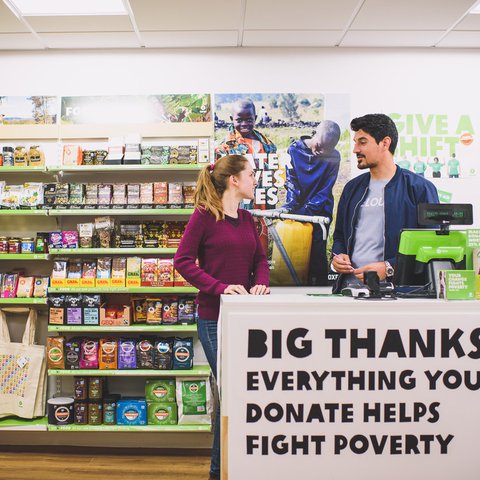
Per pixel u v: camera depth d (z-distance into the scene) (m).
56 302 3.38
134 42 3.61
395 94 3.75
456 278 1.48
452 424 1.44
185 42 3.62
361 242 3.68
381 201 3.68
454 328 1.44
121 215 3.71
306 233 3.68
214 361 2.32
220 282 2.21
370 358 1.43
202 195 2.40
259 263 2.52
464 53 3.78
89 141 3.71
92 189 3.48
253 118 3.71
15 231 3.71
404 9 3.13
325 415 1.44
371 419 1.44
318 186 3.70
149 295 3.61
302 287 3.67
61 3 3.06
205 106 3.71
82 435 3.52
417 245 1.81
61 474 3.05
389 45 3.71
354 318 1.43
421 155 3.72
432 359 1.44
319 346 1.43
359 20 3.29
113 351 3.36
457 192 3.72
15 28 3.36
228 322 1.43
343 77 3.75
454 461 1.45
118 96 3.72
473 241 1.80
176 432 3.51
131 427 3.29
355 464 1.44
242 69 3.73
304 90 3.73
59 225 3.69
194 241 2.33
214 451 2.38
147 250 3.37
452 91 3.76
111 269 3.45
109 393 3.62
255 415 1.43
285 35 3.52
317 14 3.19
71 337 3.63
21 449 3.48
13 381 3.42
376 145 3.70
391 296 1.57
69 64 3.74
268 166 3.70
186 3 3.03
